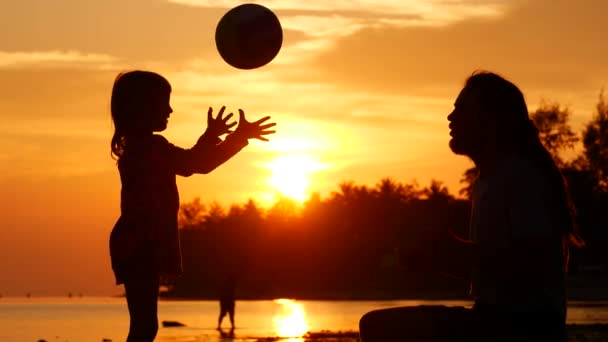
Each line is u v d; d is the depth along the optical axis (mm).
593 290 85875
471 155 7754
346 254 179625
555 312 7266
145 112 8375
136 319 8031
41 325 42844
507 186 7320
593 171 116250
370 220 181125
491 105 7566
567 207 7441
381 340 7523
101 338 31156
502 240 7320
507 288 7305
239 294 186250
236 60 9273
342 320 50875
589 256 106500
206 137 8398
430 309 7441
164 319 53969
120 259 8117
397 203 181750
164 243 8148
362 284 172375
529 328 7254
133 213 8133
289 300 139125
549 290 7238
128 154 8281
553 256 7258
